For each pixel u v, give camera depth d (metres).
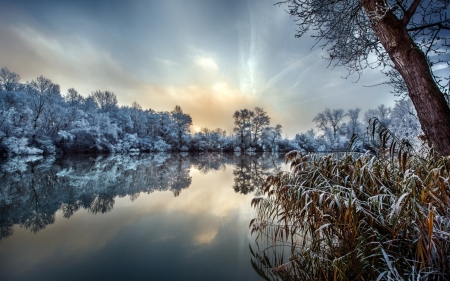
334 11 3.15
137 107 54.06
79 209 5.32
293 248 2.86
